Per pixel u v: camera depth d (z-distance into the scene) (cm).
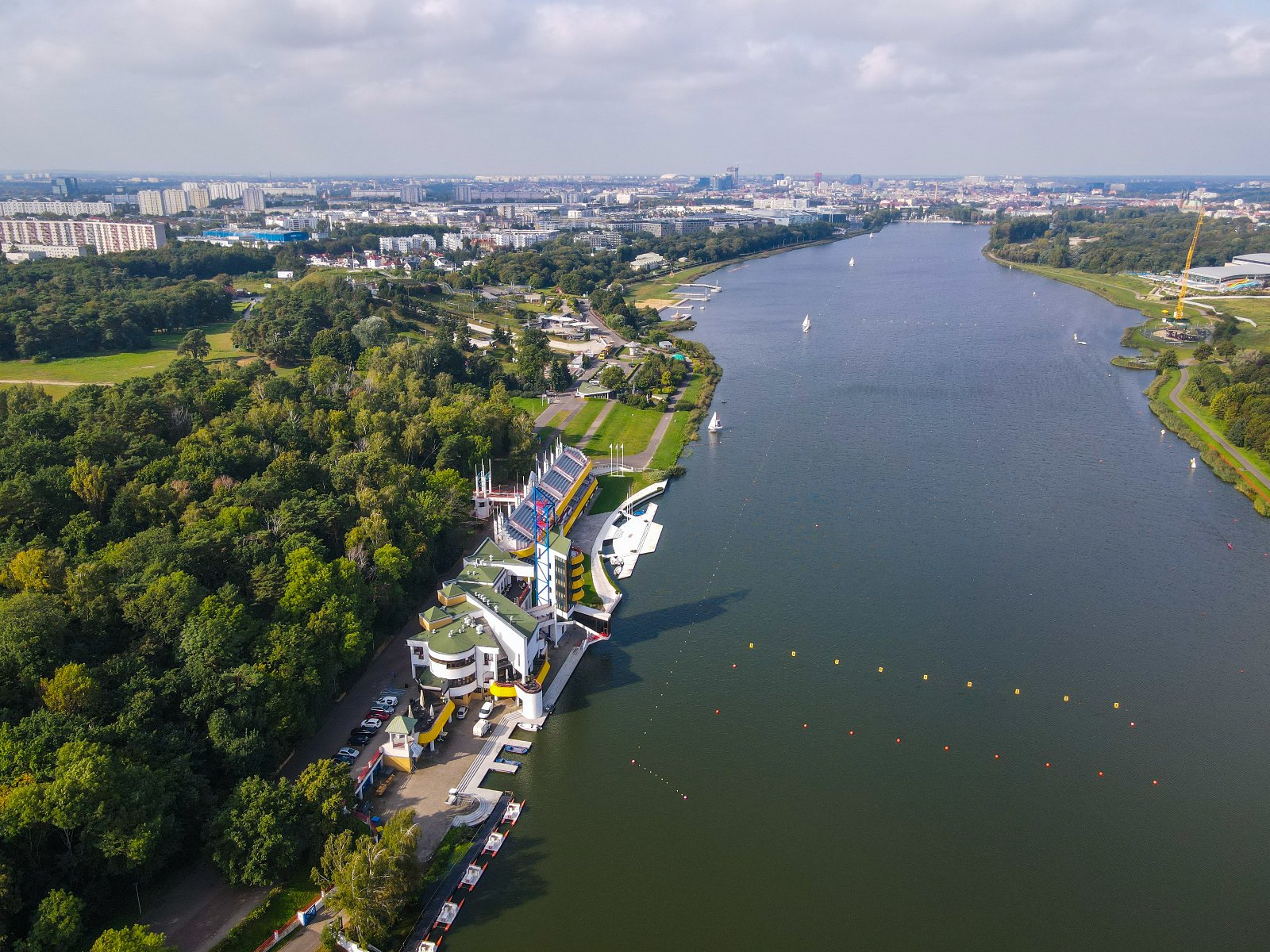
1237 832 18975
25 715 17438
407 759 19888
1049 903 17150
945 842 18600
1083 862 18162
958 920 16712
